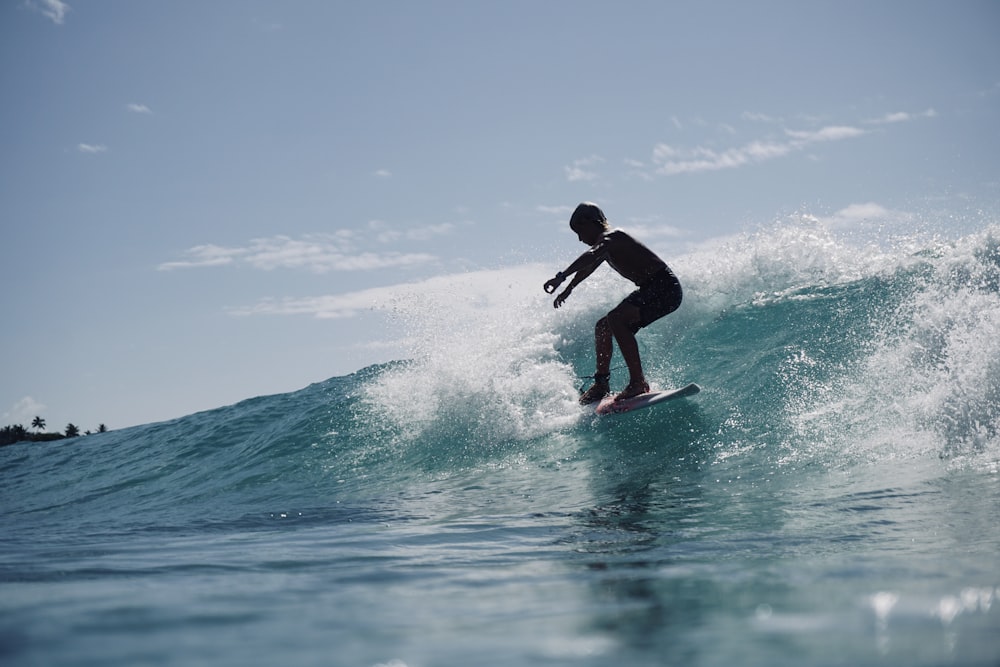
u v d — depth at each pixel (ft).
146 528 17.10
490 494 18.24
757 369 22.85
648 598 6.31
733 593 6.32
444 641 4.83
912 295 23.44
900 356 19.89
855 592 6.02
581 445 21.52
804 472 16.10
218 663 4.34
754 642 4.49
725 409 21.26
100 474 30.91
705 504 14.01
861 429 18.02
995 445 15.60
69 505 26.63
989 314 18.71
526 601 6.40
